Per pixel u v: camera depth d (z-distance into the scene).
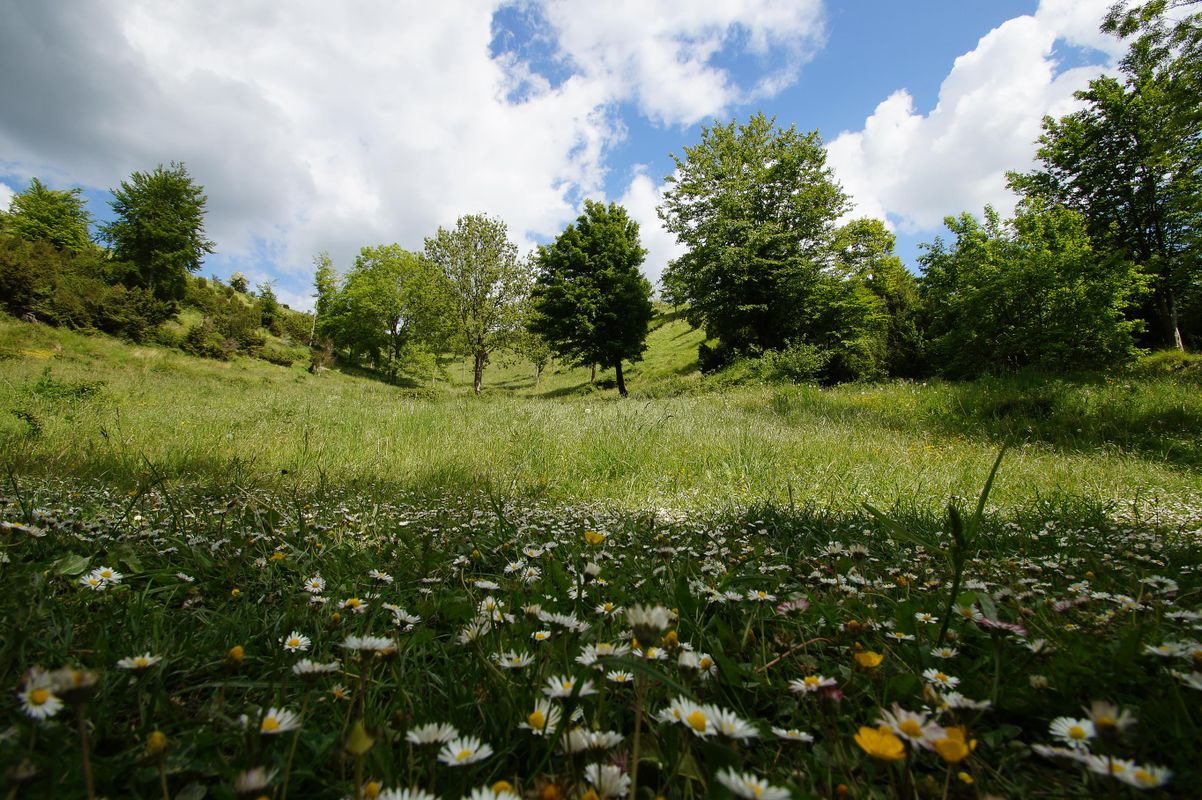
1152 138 20.20
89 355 27.17
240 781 0.60
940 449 7.70
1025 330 19.17
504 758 0.85
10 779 0.58
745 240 24.98
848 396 14.59
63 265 34.81
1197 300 22.98
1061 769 0.86
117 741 0.89
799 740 0.80
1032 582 1.79
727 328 26.77
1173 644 0.97
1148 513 3.81
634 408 11.64
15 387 11.48
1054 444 8.43
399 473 5.88
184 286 45.94
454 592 1.82
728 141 26.20
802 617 1.49
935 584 1.83
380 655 0.90
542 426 8.84
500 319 35.91
